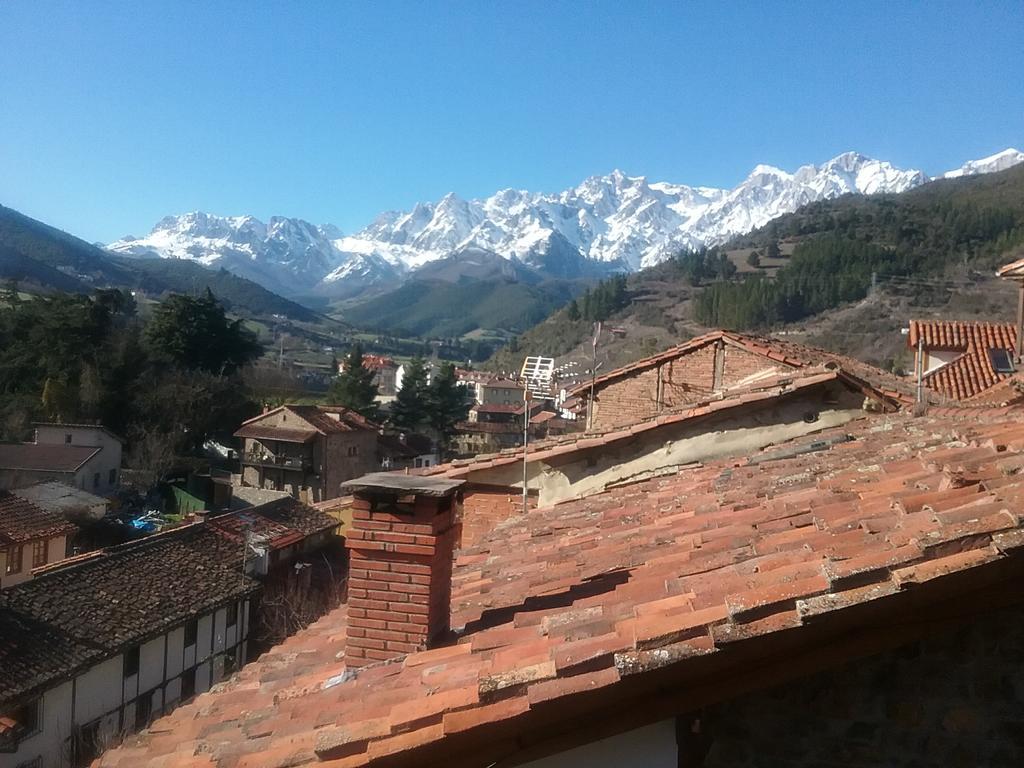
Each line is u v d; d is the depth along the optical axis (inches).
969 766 138.3
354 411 2721.5
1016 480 147.6
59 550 1352.1
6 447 1963.6
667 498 304.2
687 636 127.4
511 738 139.1
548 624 166.7
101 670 892.0
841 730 142.3
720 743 145.1
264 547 1270.9
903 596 120.3
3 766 751.7
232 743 172.4
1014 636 137.2
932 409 374.3
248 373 2891.2
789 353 709.3
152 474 2139.5
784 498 213.0
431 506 200.1
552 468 448.5
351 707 163.5
